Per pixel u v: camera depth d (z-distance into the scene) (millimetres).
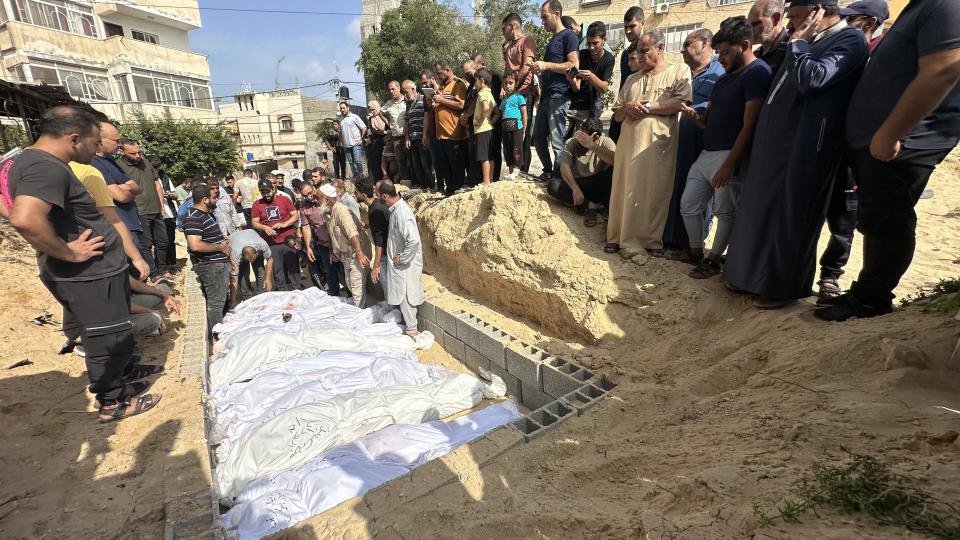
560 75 5605
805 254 3170
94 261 2820
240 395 4141
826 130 2887
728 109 3643
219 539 2221
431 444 3447
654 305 4012
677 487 1832
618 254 4617
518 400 4512
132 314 3676
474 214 6000
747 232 3400
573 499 2104
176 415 3172
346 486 2922
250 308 6293
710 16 18547
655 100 4211
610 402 3088
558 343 4398
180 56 24953
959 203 6355
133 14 23641
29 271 5555
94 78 21547
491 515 2115
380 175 10953
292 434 3459
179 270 7840
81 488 2512
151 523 2314
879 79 2434
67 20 20812
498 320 5230
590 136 4730
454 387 4254
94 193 3430
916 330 2363
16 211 2379
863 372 2299
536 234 5047
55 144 2592
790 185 3061
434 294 6219
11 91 8297
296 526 2352
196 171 21969
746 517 1478
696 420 2498
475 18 21500
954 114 2314
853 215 3373
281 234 7496
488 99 6188
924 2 2135
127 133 19891
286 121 36188
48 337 4250
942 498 1331
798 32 2916
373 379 4426
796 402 2229
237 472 3266
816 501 1448
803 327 2973
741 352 3078
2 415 3080
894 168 2439
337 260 7469
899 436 1708
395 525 2211
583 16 21438
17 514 2322
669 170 4328
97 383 3002
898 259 2609
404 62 19734
